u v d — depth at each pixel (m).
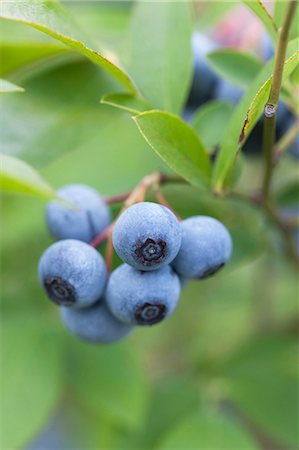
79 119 0.28
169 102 0.27
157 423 0.34
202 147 0.25
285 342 0.35
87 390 0.32
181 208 0.31
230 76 0.28
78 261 0.24
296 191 0.32
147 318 0.24
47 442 0.34
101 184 0.33
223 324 0.41
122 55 0.28
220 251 0.24
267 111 0.23
